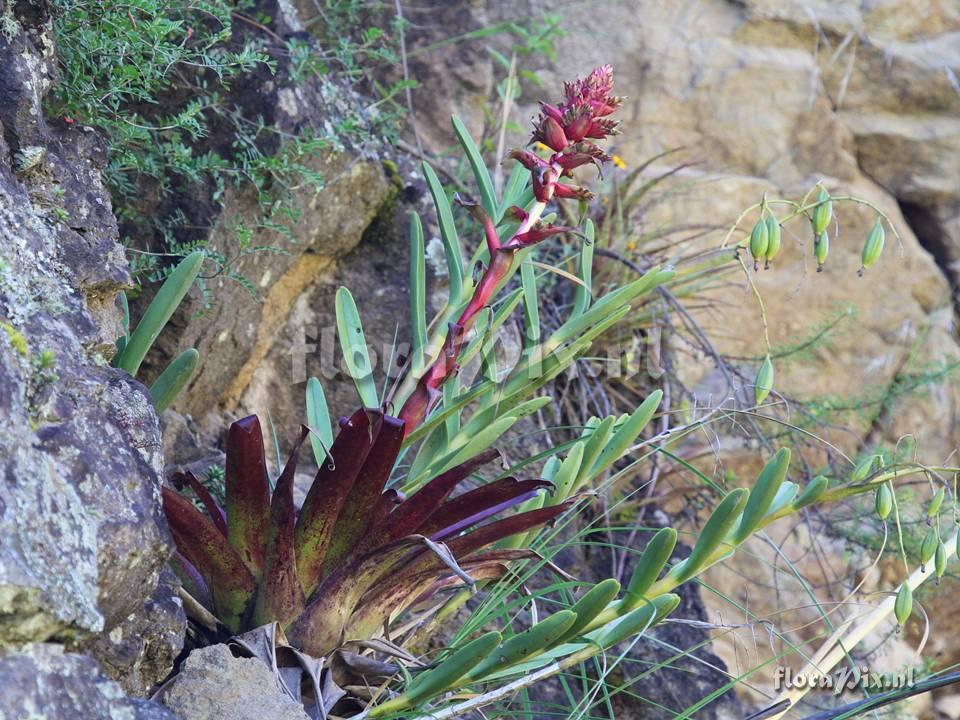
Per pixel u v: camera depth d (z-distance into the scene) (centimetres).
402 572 86
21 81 82
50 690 61
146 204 106
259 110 112
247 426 79
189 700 77
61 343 74
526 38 164
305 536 84
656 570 77
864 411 198
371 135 129
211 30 113
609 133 91
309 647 84
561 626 75
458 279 99
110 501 69
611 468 141
